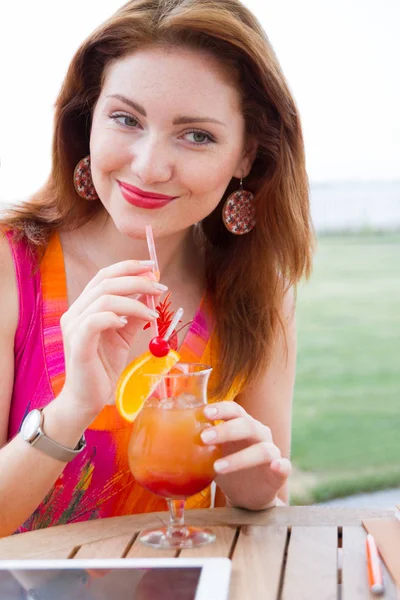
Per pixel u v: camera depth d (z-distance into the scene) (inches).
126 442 67.2
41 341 68.4
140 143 61.3
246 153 70.9
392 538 50.5
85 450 66.5
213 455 51.3
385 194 264.8
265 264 73.9
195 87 60.7
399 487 174.1
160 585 40.0
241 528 53.8
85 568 42.1
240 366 73.0
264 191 72.5
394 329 271.1
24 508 56.3
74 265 71.2
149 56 60.6
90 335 53.1
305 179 73.9
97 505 67.9
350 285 284.0
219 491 74.4
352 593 43.6
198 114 61.0
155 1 63.0
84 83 67.2
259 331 73.6
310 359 260.1
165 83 60.0
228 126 63.8
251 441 54.8
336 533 52.6
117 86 61.0
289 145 71.2
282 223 73.4
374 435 207.2
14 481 55.6
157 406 50.6
